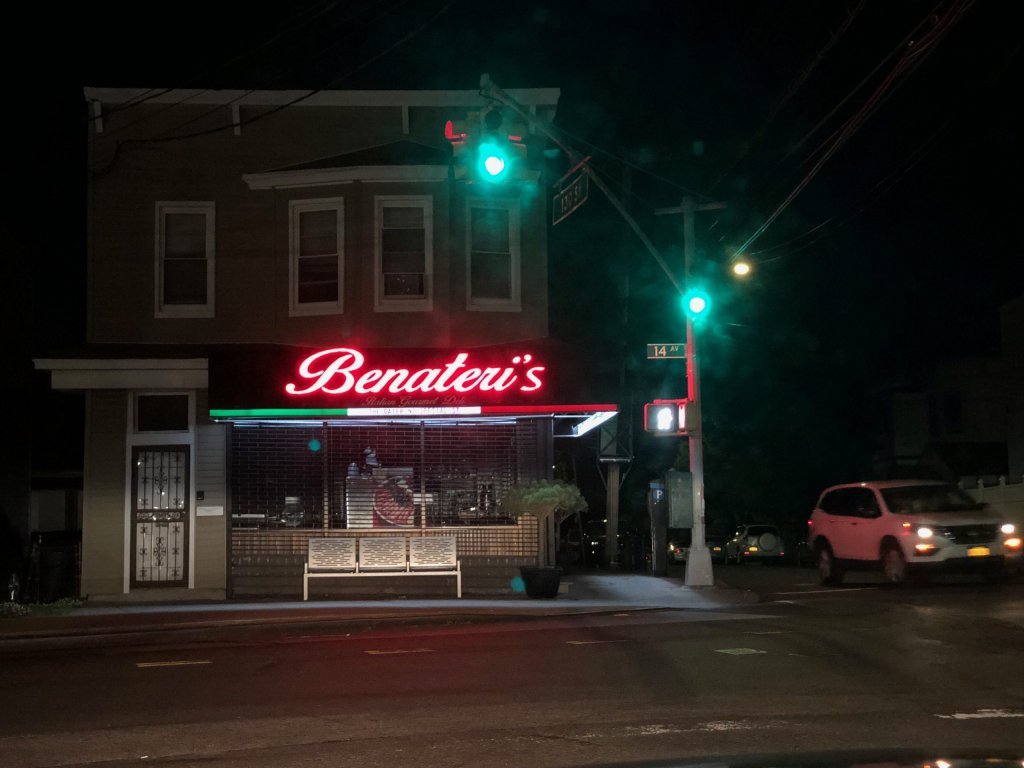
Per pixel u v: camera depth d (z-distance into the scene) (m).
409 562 20.08
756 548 41.22
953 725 8.50
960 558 20.45
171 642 14.93
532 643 13.24
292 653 12.77
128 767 7.38
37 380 29.81
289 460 21.25
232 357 20.41
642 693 9.88
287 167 22.05
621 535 34.81
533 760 7.41
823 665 11.35
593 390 20.44
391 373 20.30
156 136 21.95
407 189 21.58
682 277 24.00
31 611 18.38
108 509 21.02
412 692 10.02
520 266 21.91
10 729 8.63
